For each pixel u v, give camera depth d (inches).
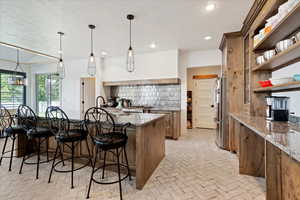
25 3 83.9
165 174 89.4
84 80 207.2
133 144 85.8
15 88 216.2
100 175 87.6
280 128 58.2
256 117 89.6
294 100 73.0
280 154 52.2
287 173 48.6
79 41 143.4
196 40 143.0
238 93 122.9
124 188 75.5
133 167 86.4
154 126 94.7
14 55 200.1
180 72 183.8
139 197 68.8
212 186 77.4
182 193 71.8
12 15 96.6
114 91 215.3
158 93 193.9
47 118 92.0
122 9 90.6
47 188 75.2
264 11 77.1
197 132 202.1
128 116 99.1
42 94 236.2
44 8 89.0
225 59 132.6
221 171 93.0
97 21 105.3
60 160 107.1
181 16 98.8
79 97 209.3
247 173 88.4
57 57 199.8
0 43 144.6
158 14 96.5
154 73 179.6
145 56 183.8
